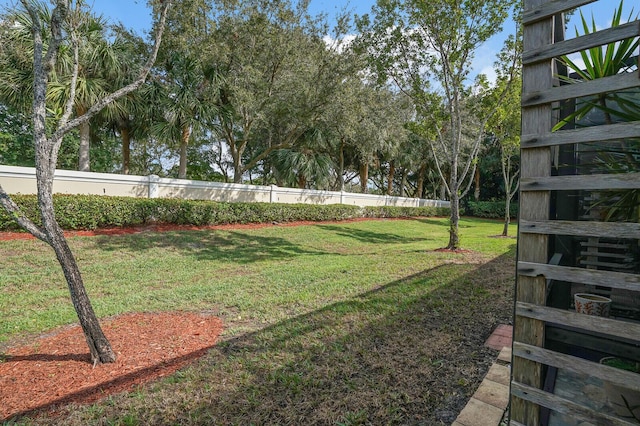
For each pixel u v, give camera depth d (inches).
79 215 298.5
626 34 45.6
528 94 55.1
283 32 395.5
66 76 321.1
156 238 315.9
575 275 50.2
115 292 191.6
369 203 707.4
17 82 311.6
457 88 319.3
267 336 128.7
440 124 352.8
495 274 228.8
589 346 62.0
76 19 119.9
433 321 141.2
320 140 540.1
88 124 379.6
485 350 114.7
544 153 53.8
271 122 503.2
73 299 109.2
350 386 93.9
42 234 105.6
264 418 81.7
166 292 188.9
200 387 95.5
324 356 111.6
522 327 56.3
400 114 610.2
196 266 254.4
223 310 160.6
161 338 129.6
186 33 361.7
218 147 794.8
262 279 216.7
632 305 93.7
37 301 172.6
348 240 417.1
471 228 649.6
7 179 291.0
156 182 390.9
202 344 124.2
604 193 71.5
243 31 382.6
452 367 103.7
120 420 82.0
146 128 423.8
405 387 93.4
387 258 295.7
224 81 396.8
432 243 426.0
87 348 123.0
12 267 217.0
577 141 50.1
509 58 307.0
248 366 106.3
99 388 97.3
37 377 103.3
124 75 362.0
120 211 323.9
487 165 869.8
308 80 405.1
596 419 48.4
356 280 212.2
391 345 118.7
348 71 397.4
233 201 469.4
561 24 76.9
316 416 81.7
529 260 55.4
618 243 92.4
